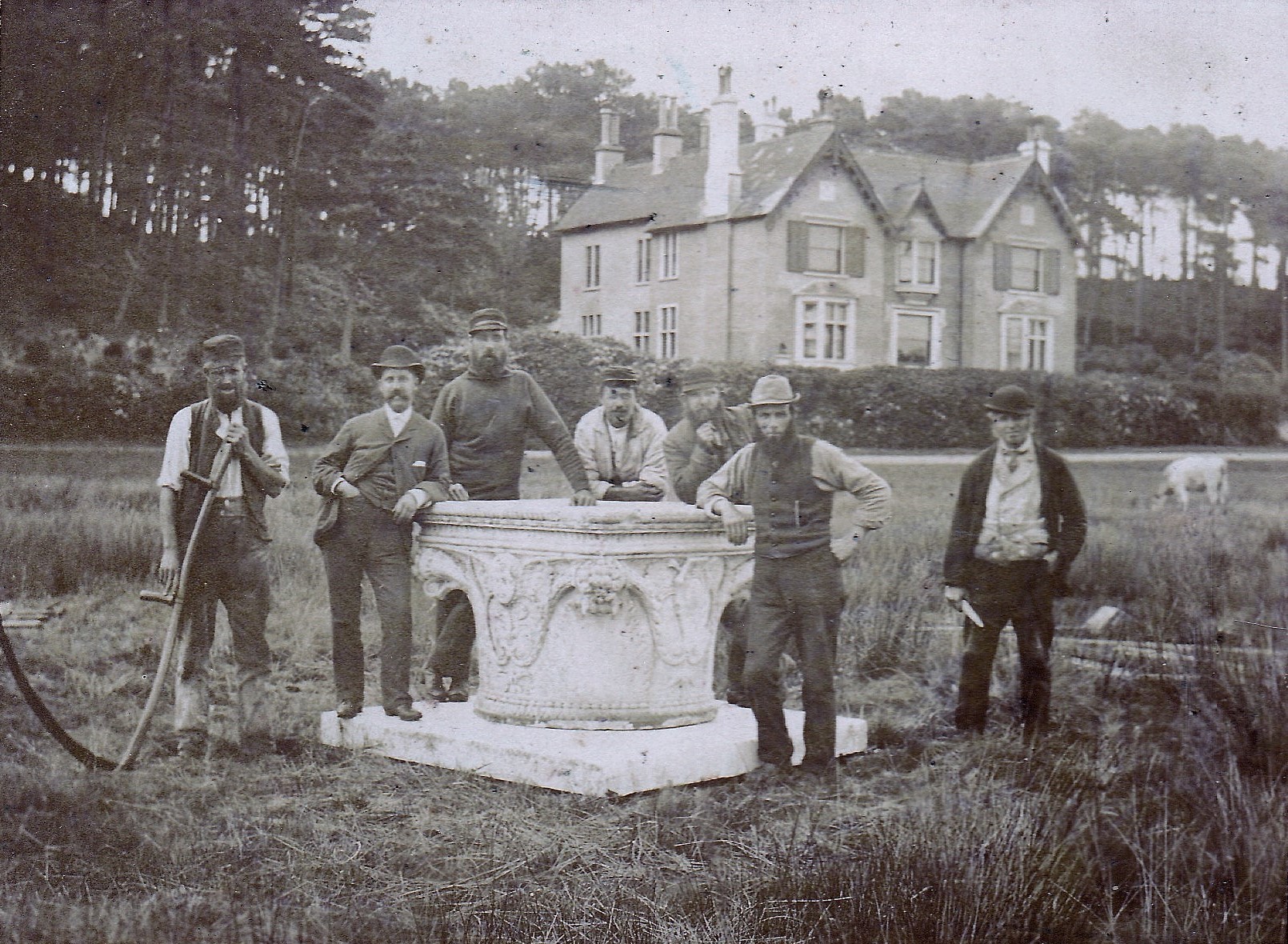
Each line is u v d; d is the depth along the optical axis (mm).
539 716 4734
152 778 4395
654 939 3221
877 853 3541
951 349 18484
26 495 7180
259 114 9781
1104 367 16719
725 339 18094
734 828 3988
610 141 17484
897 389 16656
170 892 3475
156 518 7078
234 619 4758
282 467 4832
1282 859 3510
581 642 4680
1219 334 16094
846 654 6105
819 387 16578
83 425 8281
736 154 18500
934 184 18625
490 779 4438
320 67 10023
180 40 9297
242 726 4730
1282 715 4715
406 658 4938
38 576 6445
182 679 4824
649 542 4621
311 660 6172
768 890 3424
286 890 3500
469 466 5430
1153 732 4836
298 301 10031
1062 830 3764
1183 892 3455
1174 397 16078
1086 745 4715
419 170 11008
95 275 9008
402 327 10852
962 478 5301
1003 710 5297
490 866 3648
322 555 7453
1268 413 15852
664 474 5781
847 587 7020
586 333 17500
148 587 6516
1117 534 8531
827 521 4465
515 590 4738
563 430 5414
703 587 4805
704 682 4883
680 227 18172
